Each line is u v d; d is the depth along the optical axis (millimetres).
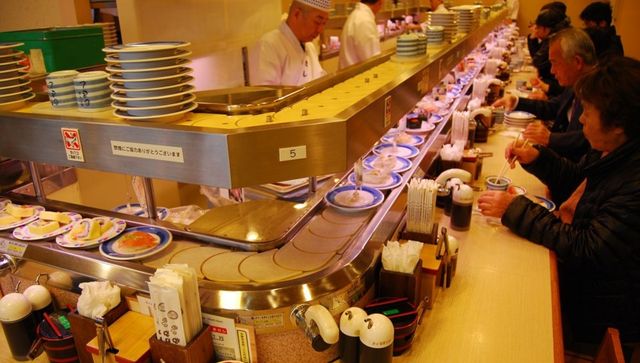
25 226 1500
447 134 2697
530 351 1249
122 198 2701
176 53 1082
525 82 4730
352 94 1397
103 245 1383
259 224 1509
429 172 2205
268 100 1227
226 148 973
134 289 1199
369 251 1368
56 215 1518
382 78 1690
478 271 1626
